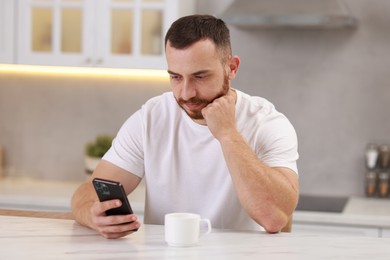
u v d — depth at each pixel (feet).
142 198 12.91
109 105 14.75
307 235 6.93
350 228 11.85
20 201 12.78
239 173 7.06
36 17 13.50
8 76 15.08
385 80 13.65
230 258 5.88
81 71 14.80
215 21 7.06
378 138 13.73
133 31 13.19
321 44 13.82
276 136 7.61
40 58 13.47
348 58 13.74
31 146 15.12
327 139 13.91
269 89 14.06
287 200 7.06
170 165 7.91
